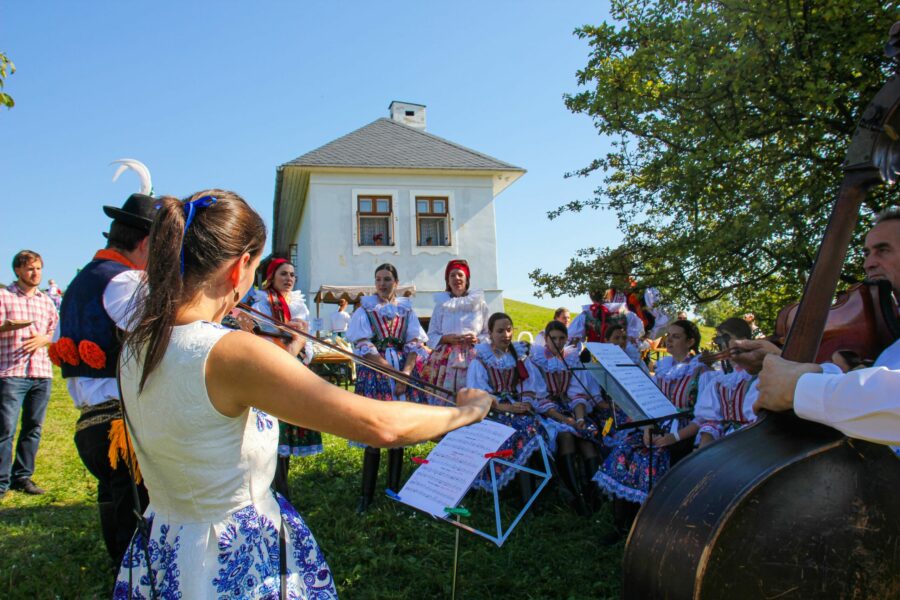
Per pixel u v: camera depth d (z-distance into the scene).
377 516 4.34
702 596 1.44
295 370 1.30
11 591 3.18
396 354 4.91
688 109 3.96
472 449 2.76
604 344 3.67
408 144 19.02
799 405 1.49
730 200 3.98
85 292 2.79
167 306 1.34
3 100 4.74
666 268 4.33
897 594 1.53
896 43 1.67
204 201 1.43
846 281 4.09
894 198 3.86
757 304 4.73
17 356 5.05
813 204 3.83
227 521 1.35
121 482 2.89
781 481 1.48
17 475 5.17
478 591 3.30
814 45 3.67
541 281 4.75
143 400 1.34
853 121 3.78
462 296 5.47
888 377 1.36
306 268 19.61
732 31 3.57
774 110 3.82
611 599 3.22
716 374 3.97
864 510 1.51
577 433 4.85
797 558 1.47
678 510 1.55
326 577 1.50
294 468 5.77
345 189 17.67
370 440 1.33
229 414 1.33
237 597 1.31
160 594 1.34
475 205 18.34
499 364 4.88
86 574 3.43
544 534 4.12
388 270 5.02
